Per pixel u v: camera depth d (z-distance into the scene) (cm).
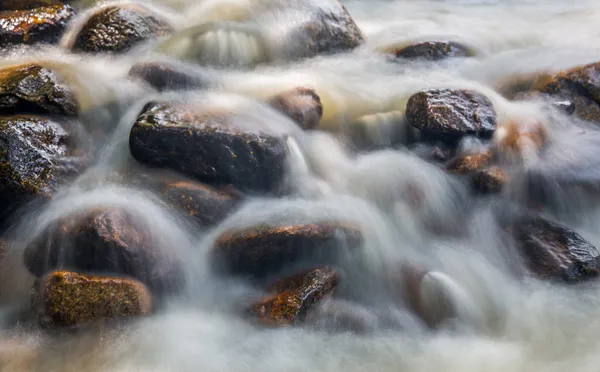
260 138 445
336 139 480
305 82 510
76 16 548
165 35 538
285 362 407
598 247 452
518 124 480
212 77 500
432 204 456
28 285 421
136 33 528
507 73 530
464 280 435
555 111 494
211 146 441
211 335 413
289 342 411
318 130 482
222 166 442
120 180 442
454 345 416
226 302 423
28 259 422
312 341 413
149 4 570
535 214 458
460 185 461
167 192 436
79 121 466
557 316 425
